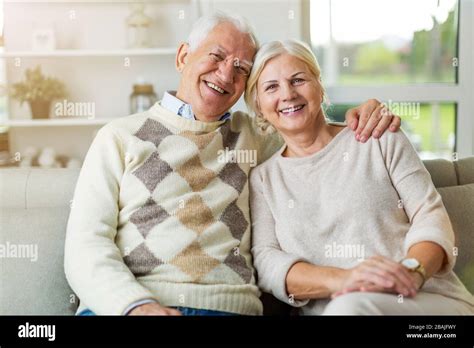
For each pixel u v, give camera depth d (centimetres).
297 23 262
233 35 134
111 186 125
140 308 111
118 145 128
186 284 119
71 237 121
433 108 261
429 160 149
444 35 266
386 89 262
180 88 139
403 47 269
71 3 296
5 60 295
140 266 121
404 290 109
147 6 291
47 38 292
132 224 124
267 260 124
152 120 133
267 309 131
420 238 117
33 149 294
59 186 136
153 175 126
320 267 118
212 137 132
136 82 297
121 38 298
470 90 260
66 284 126
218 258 123
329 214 124
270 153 143
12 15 294
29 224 130
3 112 296
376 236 122
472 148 259
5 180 136
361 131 129
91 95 297
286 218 127
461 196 139
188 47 139
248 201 133
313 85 130
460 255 134
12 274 123
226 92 134
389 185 125
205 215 126
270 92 130
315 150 132
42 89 289
